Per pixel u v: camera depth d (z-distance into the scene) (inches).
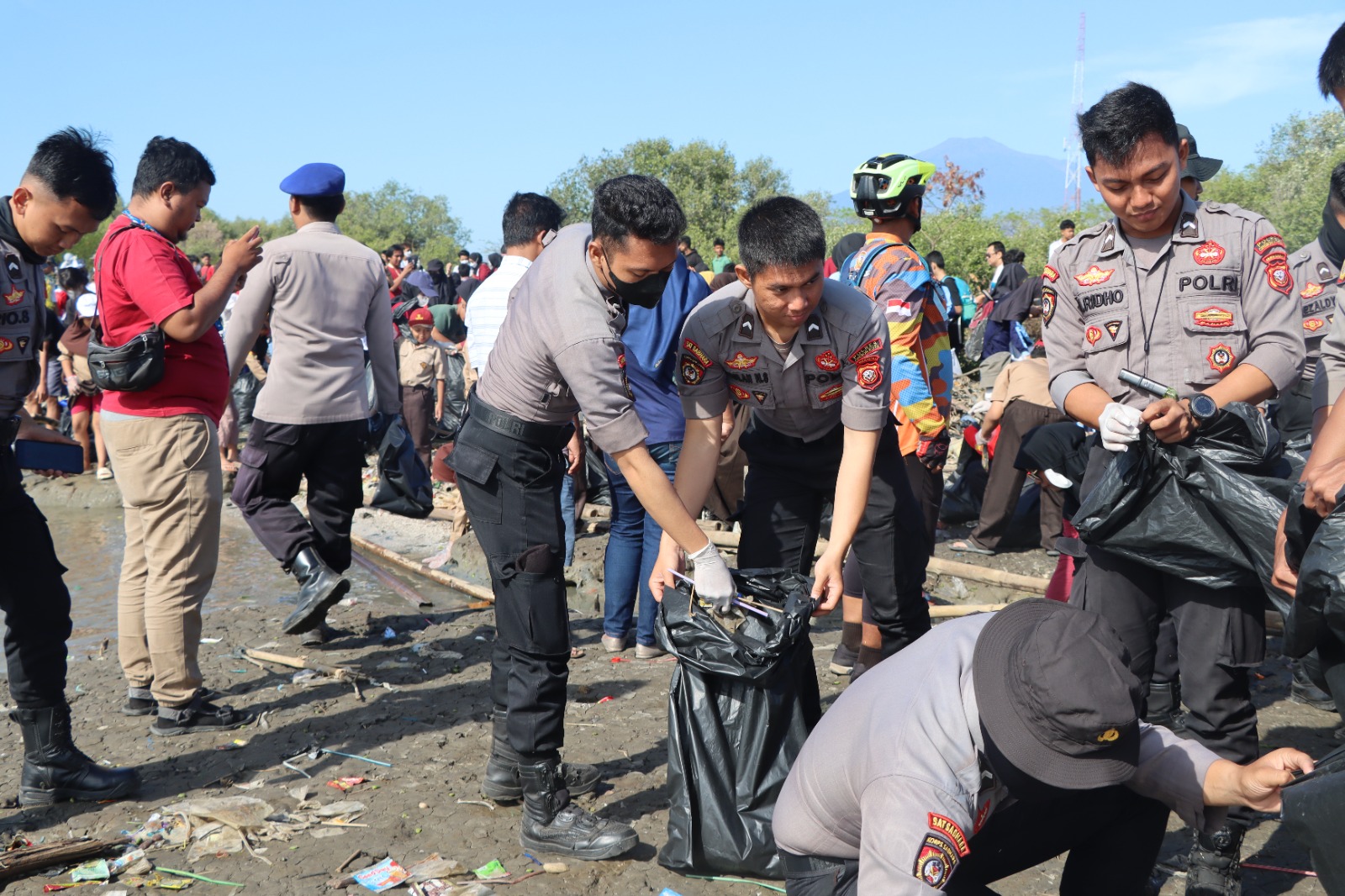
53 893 120.2
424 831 134.1
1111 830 92.8
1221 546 106.1
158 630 164.7
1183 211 117.7
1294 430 184.9
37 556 137.4
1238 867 111.6
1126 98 111.0
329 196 198.8
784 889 118.3
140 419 158.4
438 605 250.1
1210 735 114.7
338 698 182.9
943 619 220.1
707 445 133.5
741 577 123.6
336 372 197.2
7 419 132.7
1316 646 89.0
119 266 154.6
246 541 322.0
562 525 129.6
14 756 160.2
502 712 137.9
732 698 117.3
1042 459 160.4
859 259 175.3
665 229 108.0
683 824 116.6
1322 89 111.9
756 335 127.4
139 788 146.2
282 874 124.2
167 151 157.1
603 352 112.8
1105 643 73.5
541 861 126.3
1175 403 106.8
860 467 127.6
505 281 213.2
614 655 205.5
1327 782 74.9
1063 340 126.5
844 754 83.6
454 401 422.3
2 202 131.3
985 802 79.3
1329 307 178.2
